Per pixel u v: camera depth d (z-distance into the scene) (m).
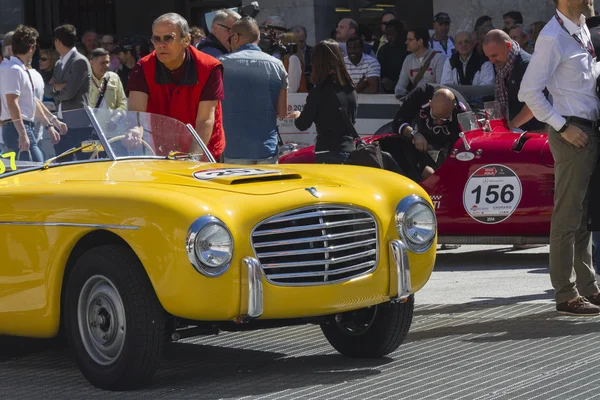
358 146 8.89
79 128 6.60
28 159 6.55
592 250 7.78
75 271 5.59
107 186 5.66
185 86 7.34
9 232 5.90
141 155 6.72
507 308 7.43
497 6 15.67
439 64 13.53
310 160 10.15
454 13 15.99
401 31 14.69
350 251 5.73
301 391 5.48
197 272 5.22
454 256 10.15
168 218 5.26
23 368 6.27
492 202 9.15
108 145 6.63
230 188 5.63
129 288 5.35
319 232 5.61
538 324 6.90
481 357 6.11
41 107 6.54
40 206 5.77
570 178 6.96
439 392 5.37
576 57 6.91
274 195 5.55
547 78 6.91
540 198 9.02
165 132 6.87
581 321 6.95
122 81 15.49
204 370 6.05
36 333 5.94
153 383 5.73
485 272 9.08
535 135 9.24
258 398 5.36
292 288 5.50
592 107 6.98
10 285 5.95
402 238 5.93
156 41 7.20
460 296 7.94
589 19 9.05
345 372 5.90
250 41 8.95
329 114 8.99
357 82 14.05
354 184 6.01
